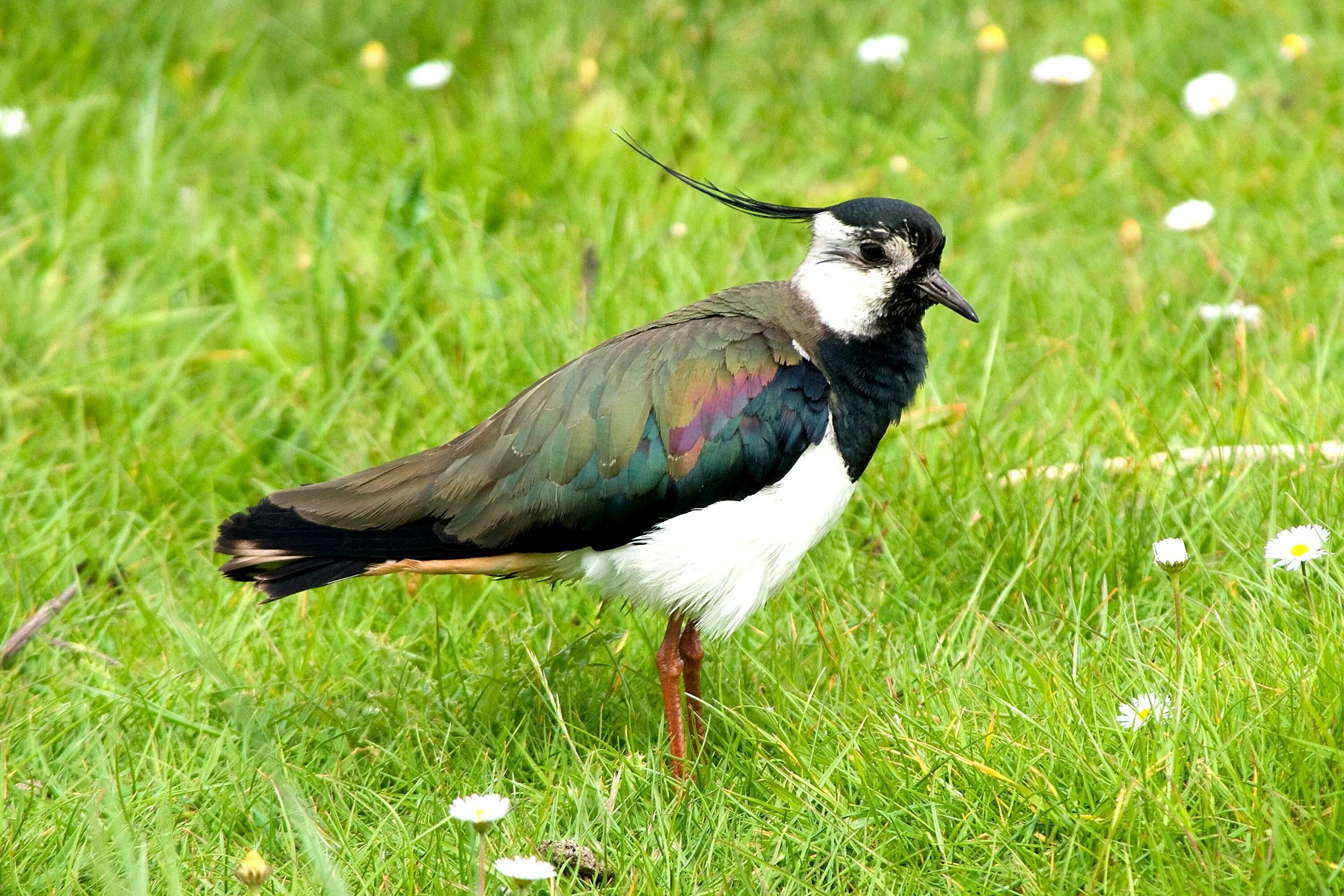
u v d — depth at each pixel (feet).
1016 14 58.49
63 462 38.37
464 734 30.27
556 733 29.89
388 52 56.75
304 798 28.07
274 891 26.04
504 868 23.29
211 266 43.60
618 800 28.12
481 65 55.16
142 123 48.26
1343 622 28.04
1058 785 26.25
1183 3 57.31
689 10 58.13
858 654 31.09
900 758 27.45
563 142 49.24
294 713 31.14
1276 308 42.55
